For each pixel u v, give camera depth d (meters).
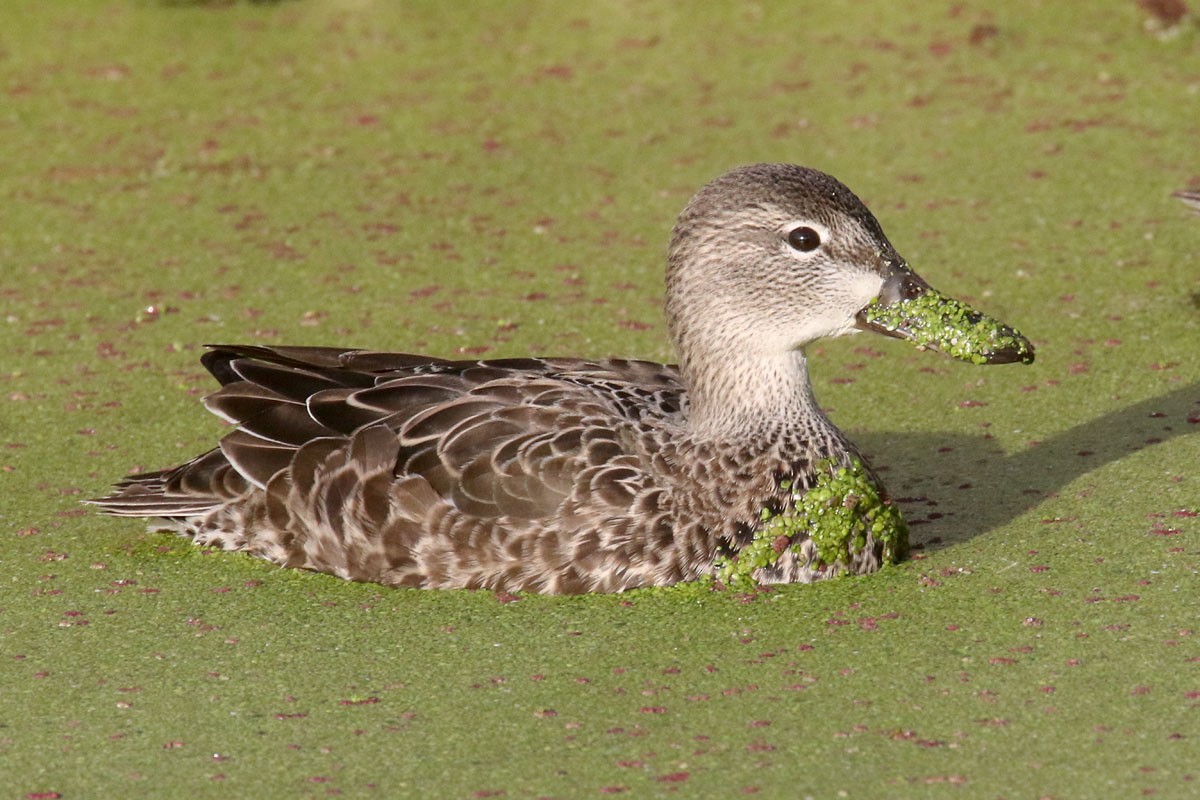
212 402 10.79
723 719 8.62
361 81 21.78
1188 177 17.62
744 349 10.49
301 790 8.05
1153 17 22.14
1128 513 11.09
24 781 8.22
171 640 9.77
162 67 22.38
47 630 9.95
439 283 16.08
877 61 21.53
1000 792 7.80
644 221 17.34
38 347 14.83
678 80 21.31
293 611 10.10
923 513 11.37
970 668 9.08
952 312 10.30
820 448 10.44
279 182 18.72
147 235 17.39
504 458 10.11
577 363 11.39
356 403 10.54
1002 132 19.11
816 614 9.84
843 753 8.22
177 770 8.28
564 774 8.12
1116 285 15.38
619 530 10.04
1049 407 13.10
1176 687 8.74
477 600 10.13
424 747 8.44
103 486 12.18
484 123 20.22
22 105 21.05
